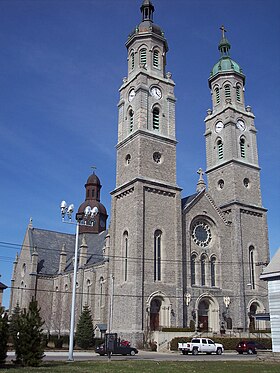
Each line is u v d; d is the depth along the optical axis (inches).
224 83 2886.3
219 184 2706.7
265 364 1208.8
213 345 1835.6
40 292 3181.6
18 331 1141.1
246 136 2783.0
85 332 2263.8
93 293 2605.8
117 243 2288.4
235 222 2501.2
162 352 1905.8
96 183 3951.8
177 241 2234.3
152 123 2410.2
